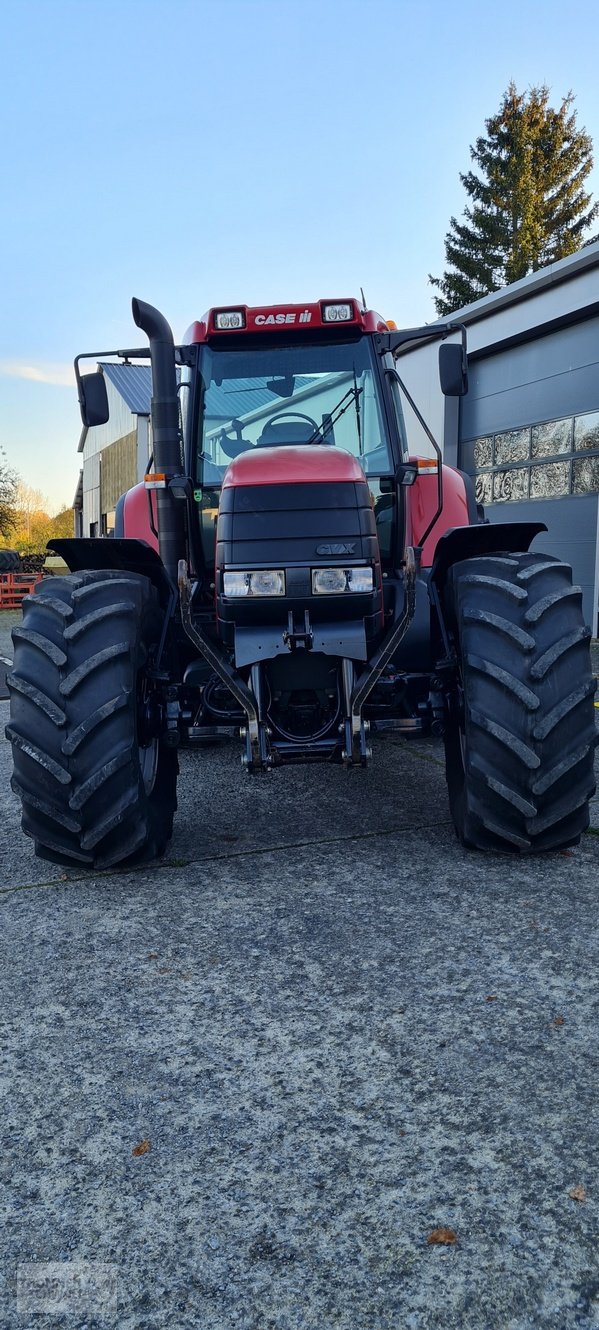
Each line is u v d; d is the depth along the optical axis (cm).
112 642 290
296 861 317
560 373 1091
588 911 266
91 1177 165
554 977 228
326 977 232
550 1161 164
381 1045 201
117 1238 151
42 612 300
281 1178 163
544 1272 142
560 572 303
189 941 256
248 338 392
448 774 336
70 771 283
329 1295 139
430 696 324
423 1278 141
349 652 298
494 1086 186
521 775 283
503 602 294
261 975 235
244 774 450
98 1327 136
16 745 286
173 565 360
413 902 276
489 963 236
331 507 300
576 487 1077
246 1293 140
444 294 3706
